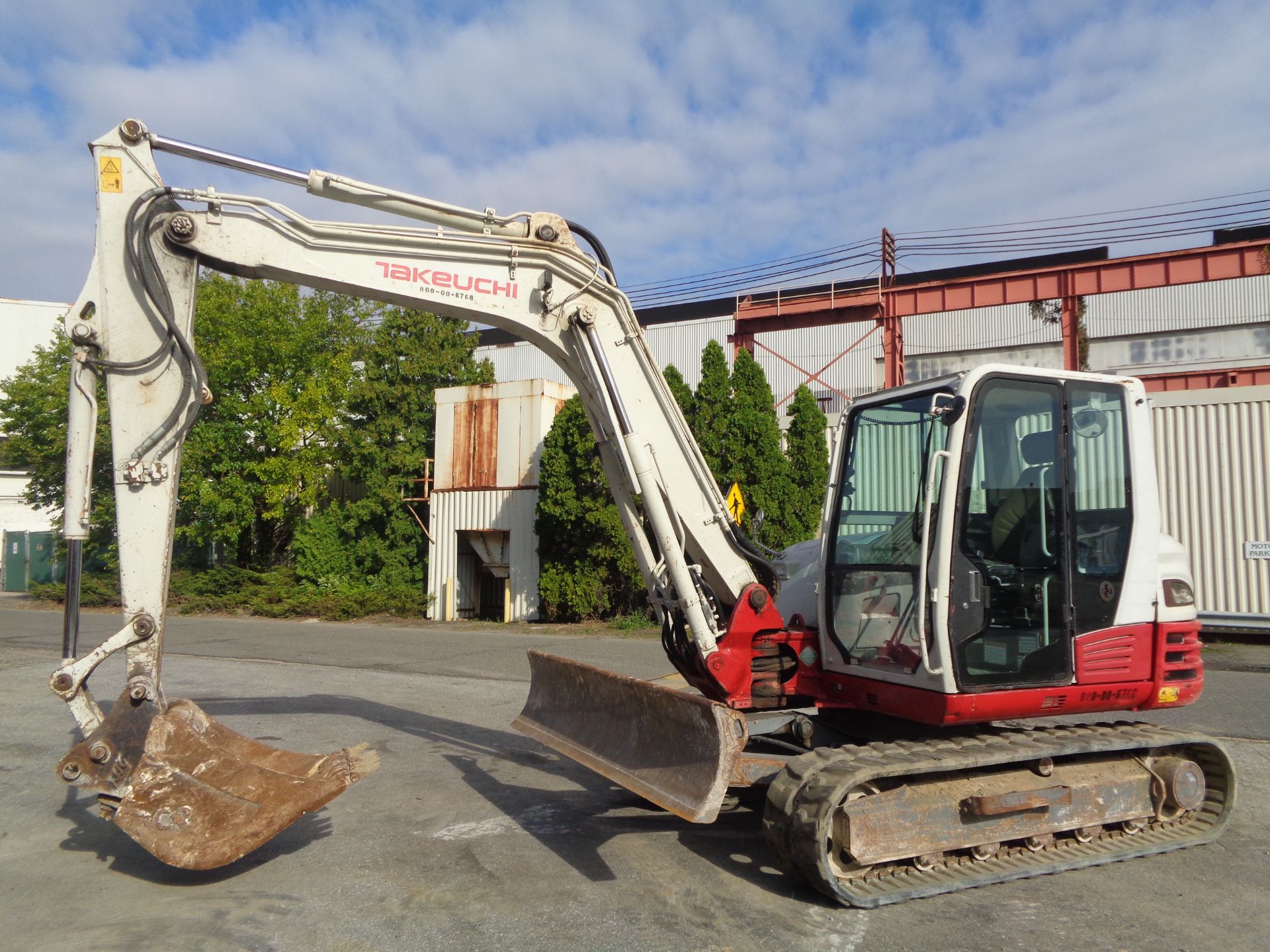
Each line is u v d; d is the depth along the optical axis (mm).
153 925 4148
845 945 3934
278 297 23781
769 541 16562
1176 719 8422
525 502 19172
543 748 7715
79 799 6273
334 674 11789
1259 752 7254
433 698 10039
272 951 3879
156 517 4777
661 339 36094
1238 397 13500
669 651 5898
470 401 20188
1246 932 4094
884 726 5719
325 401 23031
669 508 5445
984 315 33031
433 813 5879
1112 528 5285
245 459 23656
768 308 20219
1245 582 13320
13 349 42781
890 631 5195
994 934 4059
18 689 10844
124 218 4824
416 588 22031
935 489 4840
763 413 17109
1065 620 5066
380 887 4602
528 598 19000
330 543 22734
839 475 5723
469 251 5305
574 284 5480
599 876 4754
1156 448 14117
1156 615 5328
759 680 5633
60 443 25828
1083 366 25828
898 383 19219
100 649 4668
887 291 19328
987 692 4824
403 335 23609
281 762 5055
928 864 4668
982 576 4867
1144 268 17375
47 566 31625
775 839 4480
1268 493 13203
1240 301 29859
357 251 5117
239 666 12594
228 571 22922
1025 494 5027
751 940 3980
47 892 4566
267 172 4953
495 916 4234
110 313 4785
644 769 5012
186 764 4590
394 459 22359
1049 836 5023
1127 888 4648
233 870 4859
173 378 4844
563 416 17703
